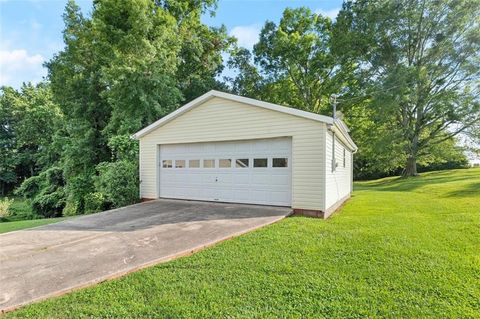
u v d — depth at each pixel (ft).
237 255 15.03
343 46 72.13
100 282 12.16
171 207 29.94
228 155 31.53
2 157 102.22
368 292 10.99
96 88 58.70
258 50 87.30
